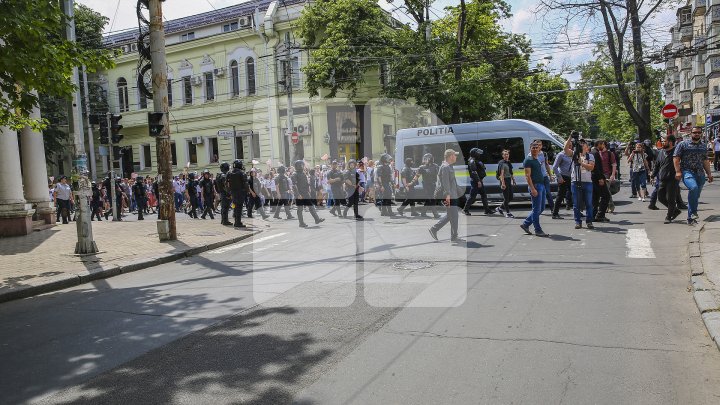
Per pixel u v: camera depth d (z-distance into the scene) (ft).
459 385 12.00
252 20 103.81
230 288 23.73
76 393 12.71
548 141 53.67
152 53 41.47
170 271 30.76
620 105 168.66
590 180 35.04
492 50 93.45
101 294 25.16
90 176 118.42
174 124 113.80
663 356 13.39
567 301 18.38
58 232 52.47
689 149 34.04
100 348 16.19
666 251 26.43
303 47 91.91
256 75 104.01
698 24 137.28
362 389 11.99
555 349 13.97
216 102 108.58
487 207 48.03
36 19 24.86
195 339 16.26
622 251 26.84
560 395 11.38
